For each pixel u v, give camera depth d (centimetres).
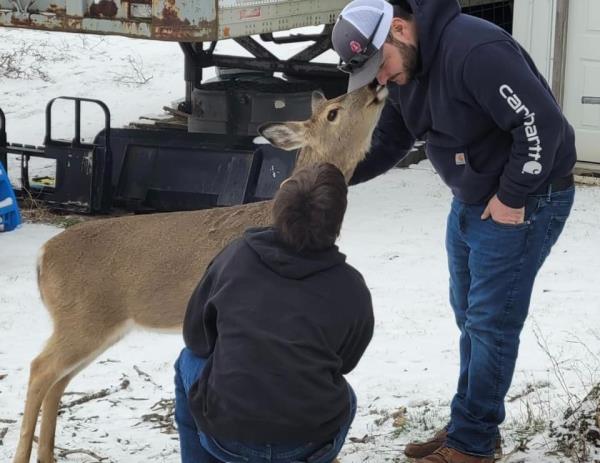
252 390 321
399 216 1058
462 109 400
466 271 445
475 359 430
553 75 1182
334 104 499
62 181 1102
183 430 364
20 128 1551
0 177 988
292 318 325
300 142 505
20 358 671
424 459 441
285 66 1409
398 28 412
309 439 329
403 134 496
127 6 959
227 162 1066
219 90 1271
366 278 853
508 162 396
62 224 1058
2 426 553
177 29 934
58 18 989
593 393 473
